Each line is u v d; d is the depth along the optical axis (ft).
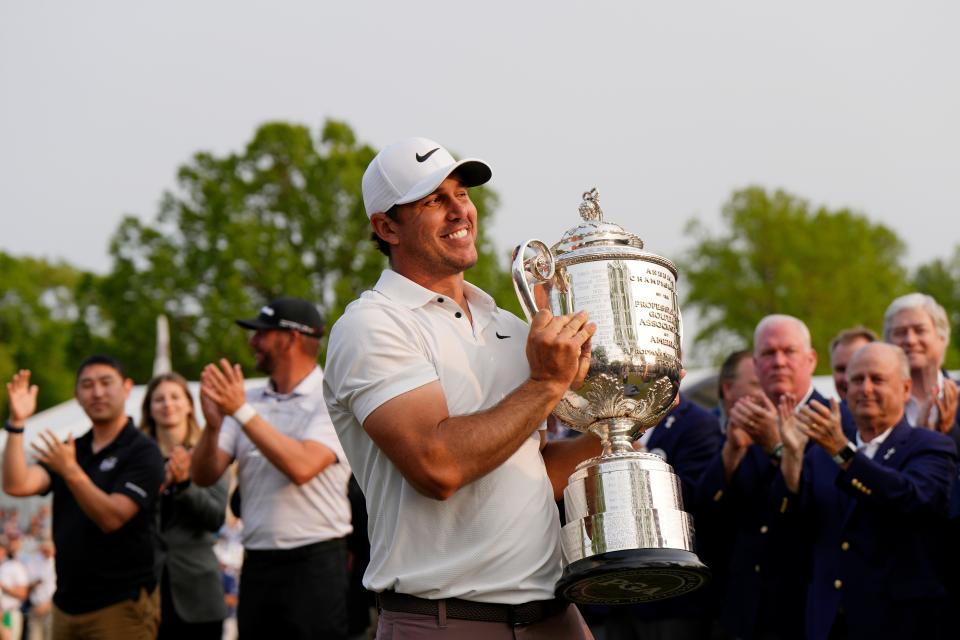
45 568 43.50
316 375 25.63
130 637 24.36
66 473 23.58
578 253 12.52
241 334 124.77
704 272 166.20
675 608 25.30
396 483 12.32
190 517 26.53
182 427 29.53
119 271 130.72
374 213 13.05
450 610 11.86
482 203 128.47
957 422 24.93
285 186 136.36
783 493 22.45
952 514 21.06
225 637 45.21
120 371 25.50
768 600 23.24
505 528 12.03
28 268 238.89
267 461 24.41
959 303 211.20
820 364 150.92
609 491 11.97
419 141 13.01
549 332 11.36
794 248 163.22
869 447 22.22
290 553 23.99
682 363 12.81
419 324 12.39
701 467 25.94
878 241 177.06
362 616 28.66
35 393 26.09
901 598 20.80
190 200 134.92
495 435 11.34
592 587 11.95
